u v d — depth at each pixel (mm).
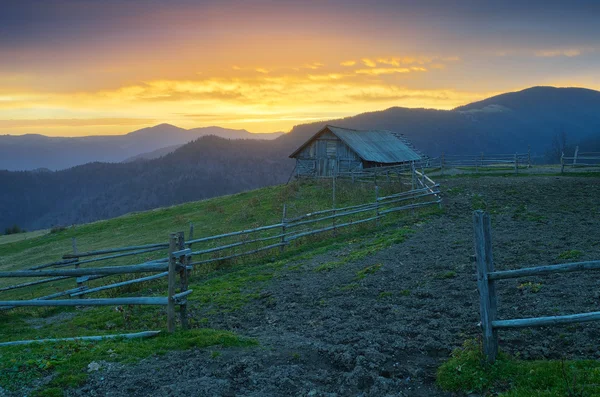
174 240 7363
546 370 5027
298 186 34875
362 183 33344
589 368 4973
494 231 15648
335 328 7746
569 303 7578
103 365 6008
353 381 5570
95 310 10961
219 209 31547
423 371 5773
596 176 30469
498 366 5328
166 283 13586
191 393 5246
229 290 11773
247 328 8539
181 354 6457
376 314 8328
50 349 6621
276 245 16797
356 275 11641
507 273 5324
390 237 16406
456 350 6059
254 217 27234
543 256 11281
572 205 19750
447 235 15758
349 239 17750
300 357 6391
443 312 8133
